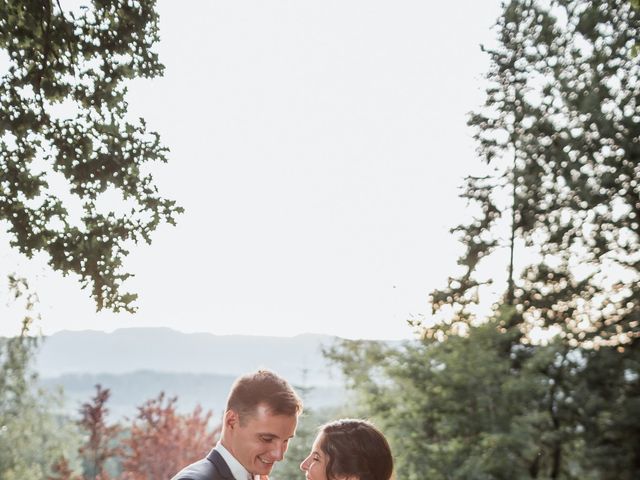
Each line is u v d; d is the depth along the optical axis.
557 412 19.06
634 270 20.45
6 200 9.10
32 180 9.21
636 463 19.11
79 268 8.99
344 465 3.13
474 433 16.11
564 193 21.11
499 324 17.83
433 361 16.94
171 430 20.39
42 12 9.22
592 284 20.52
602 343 19.58
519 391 16.34
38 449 30.70
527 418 16.03
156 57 9.78
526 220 21.58
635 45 7.14
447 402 16.25
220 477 3.10
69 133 9.45
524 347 20.23
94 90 9.58
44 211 9.14
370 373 18.23
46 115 9.40
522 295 21.27
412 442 16.44
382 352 18.55
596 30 20.00
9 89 9.32
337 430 3.21
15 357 25.88
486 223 22.08
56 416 31.12
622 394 19.67
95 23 9.70
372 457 3.14
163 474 20.03
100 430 20.08
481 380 16.28
